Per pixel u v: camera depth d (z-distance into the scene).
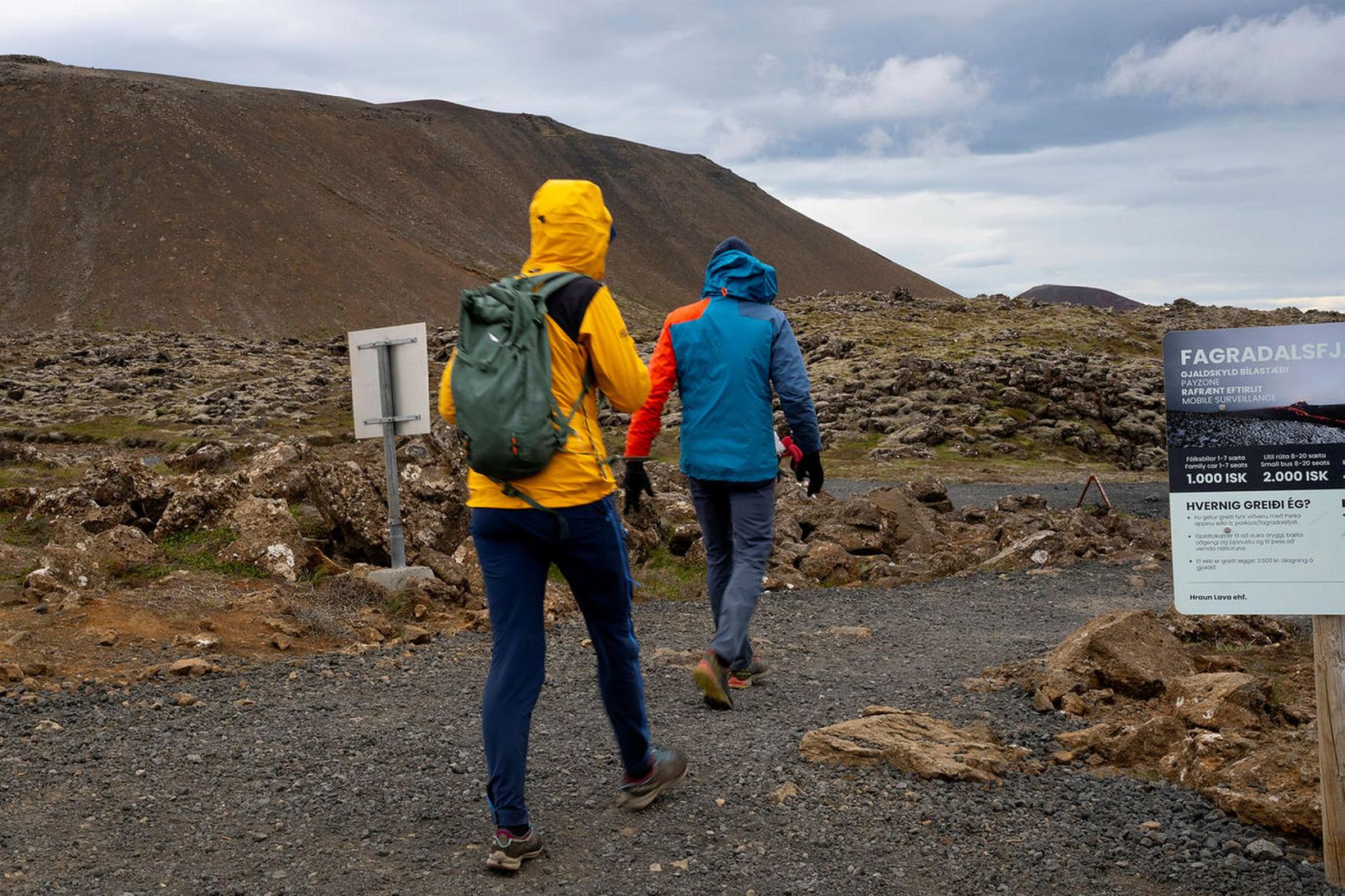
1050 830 4.01
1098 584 9.91
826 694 5.95
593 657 6.86
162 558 9.19
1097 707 5.57
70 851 3.80
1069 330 68.31
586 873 3.65
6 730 5.14
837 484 25.03
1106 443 35.94
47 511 11.14
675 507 12.75
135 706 5.59
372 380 9.09
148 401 47.25
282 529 9.51
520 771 3.69
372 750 4.92
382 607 8.44
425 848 3.87
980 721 5.38
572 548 3.74
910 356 49.41
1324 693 3.56
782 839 3.92
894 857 3.77
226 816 4.13
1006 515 15.02
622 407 3.93
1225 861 3.73
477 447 3.60
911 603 9.08
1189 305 87.25
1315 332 3.49
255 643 7.09
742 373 5.48
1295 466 3.53
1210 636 7.18
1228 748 4.54
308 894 3.51
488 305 3.63
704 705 5.72
